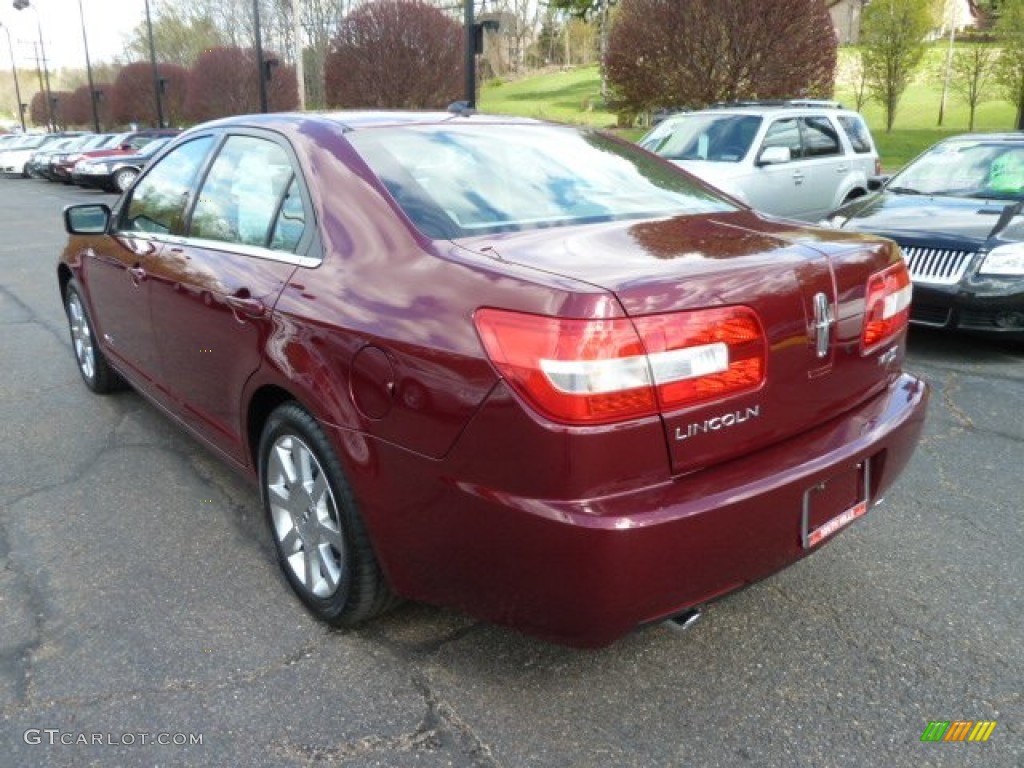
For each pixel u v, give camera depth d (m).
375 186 2.70
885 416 2.65
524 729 2.38
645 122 28.61
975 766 2.25
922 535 3.44
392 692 2.53
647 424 2.09
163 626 2.86
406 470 2.32
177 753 2.30
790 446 2.40
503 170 2.98
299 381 2.63
